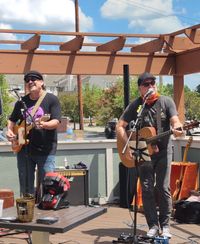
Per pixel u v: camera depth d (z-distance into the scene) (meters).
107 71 6.77
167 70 6.99
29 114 4.11
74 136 8.06
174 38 6.52
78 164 5.82
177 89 7.20
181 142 5.90
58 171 5.60
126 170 5.71
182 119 7.20
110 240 4.27
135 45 6.84
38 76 4.27
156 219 4.20
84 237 4.38
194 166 5.48
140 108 4.09
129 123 4.26
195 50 6.51
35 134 4.23
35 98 4.29
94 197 6.04
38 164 4.29
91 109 37.81
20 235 4.31
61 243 4.16
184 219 4.91
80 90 20.08
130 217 5.20
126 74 5.96
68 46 6.56
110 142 6.06
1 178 5.84
